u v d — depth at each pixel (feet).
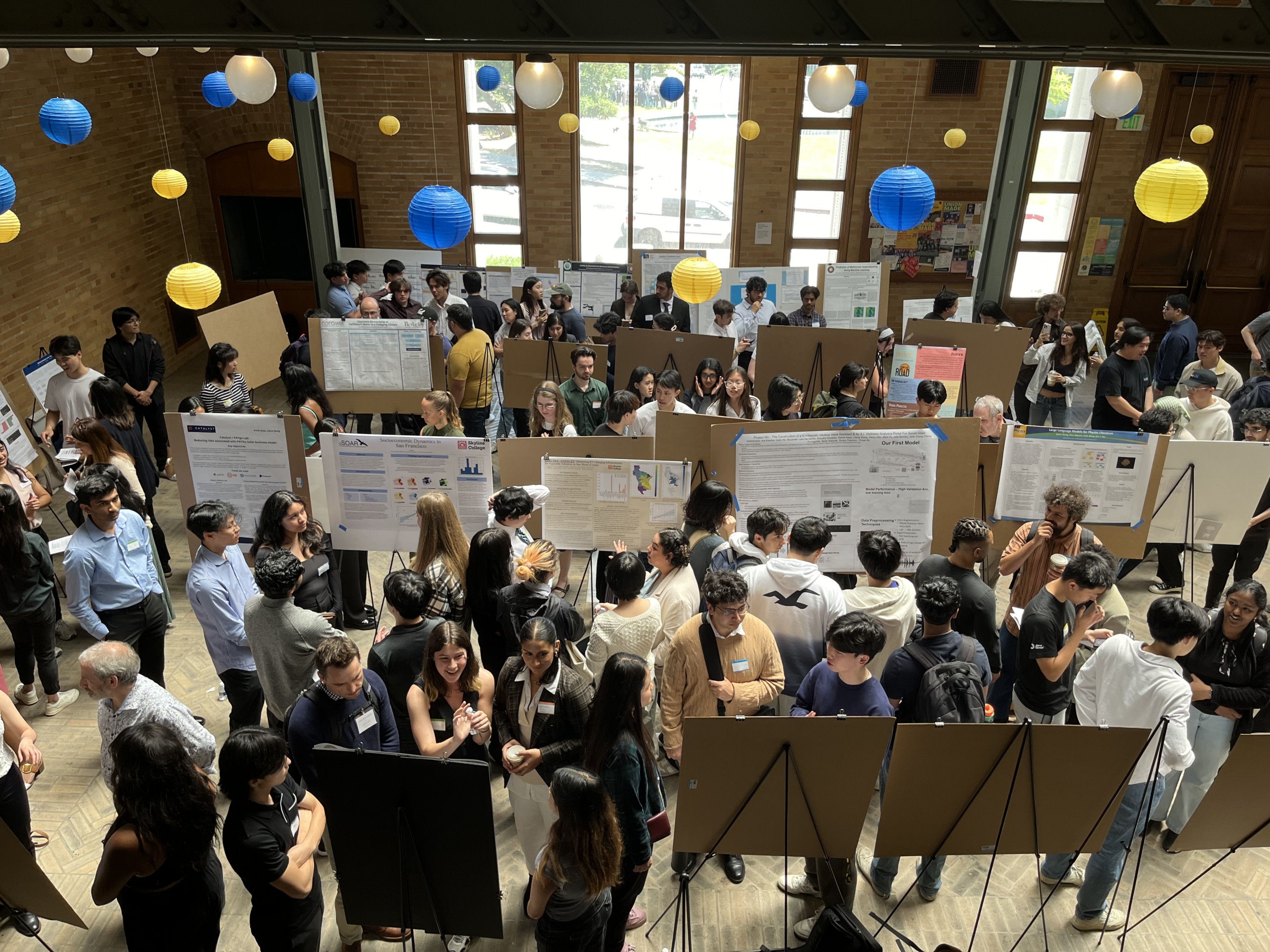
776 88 35.42
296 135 28.76
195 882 8.98
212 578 12.76
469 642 10.87
